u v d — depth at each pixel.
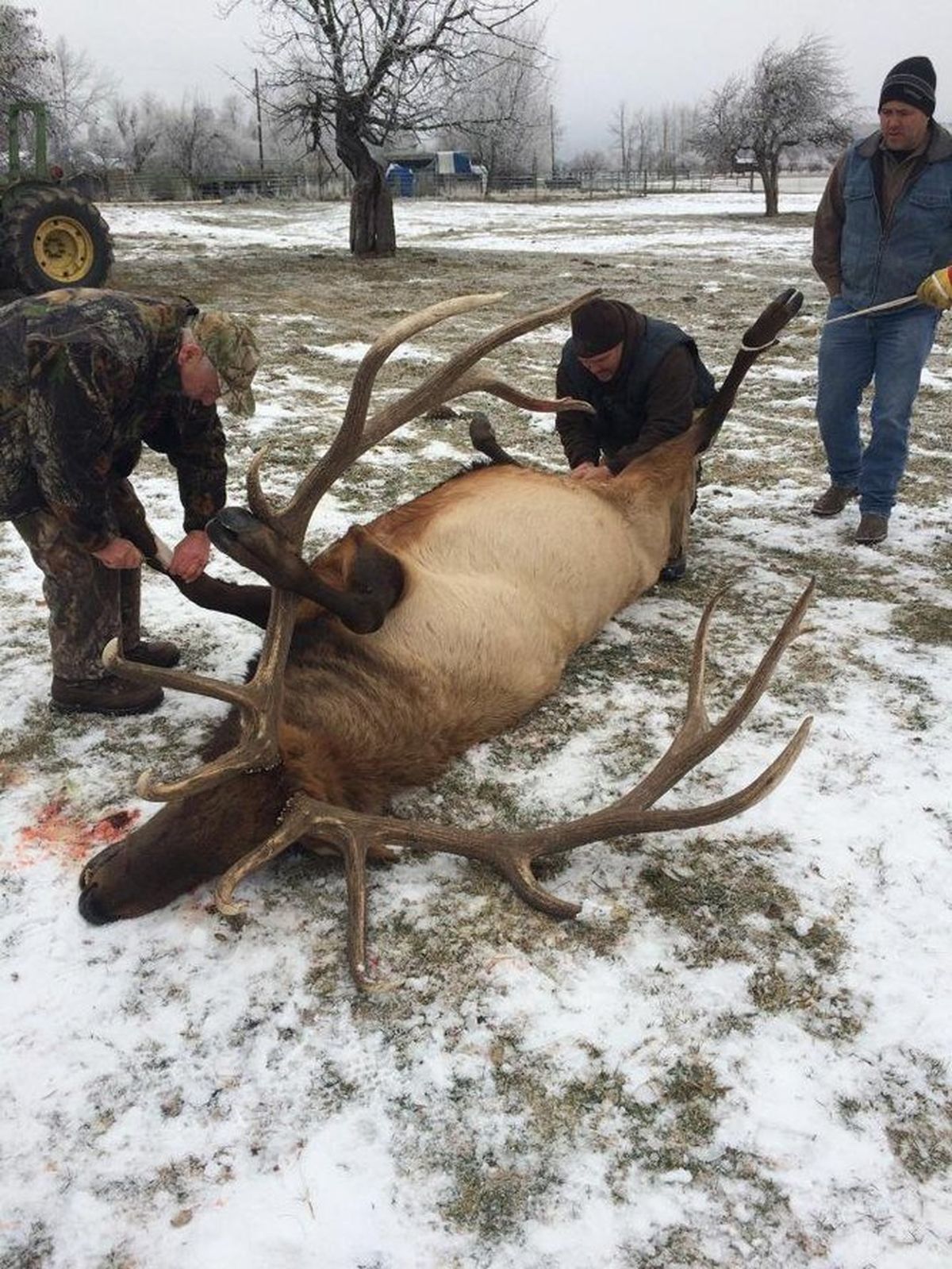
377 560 3.04
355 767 2.85
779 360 8.67
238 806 2.55
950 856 2.76
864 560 4.64
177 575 3.25
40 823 2.92
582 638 3.73
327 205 37.75
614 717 3.45
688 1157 2.04
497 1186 1.99
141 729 3.36
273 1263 1.85
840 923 2.57
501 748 3.29
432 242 20.45
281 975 2.43
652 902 2.65
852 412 4.90
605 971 2.44
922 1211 1.94
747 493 5.56
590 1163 2.03
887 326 4.59
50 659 3.74
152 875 2.51
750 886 2.69
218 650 3.82
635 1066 2.21
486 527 3.52
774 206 30.14
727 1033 2.29
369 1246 1.88
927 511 5.20
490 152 44.06
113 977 2.42
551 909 2.56
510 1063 2.22
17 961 2.45
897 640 3.90
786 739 3.29
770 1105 2.13
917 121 4.25
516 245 19.66
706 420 4.23
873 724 3.35
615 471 4.14
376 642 3.04
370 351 2.75
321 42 16.69
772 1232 1.91
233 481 5.51
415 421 6.74
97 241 10.52
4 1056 2.22
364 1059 2.23
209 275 14.27
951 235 4.41
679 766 2.73
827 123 29.83
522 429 6.64
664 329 4.25
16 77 23.75
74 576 3.20
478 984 2.41
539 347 9.30
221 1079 2.19
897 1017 2.31
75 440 2.79
